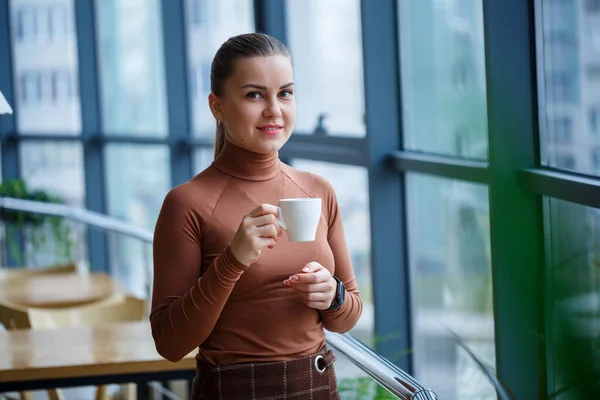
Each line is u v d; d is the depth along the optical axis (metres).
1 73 8.78
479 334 3.58
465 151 3.64
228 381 1.93
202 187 1.98
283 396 1.95
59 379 2.95
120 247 8.13
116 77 8.04
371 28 4.14
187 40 7.03
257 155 1.99
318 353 1.99
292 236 1.87
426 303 4.08
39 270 5.97
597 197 2.55
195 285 1.87
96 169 8.44
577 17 2.78
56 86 8.62
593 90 2.71
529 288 3.05
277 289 1.94
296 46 5.19
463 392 3.75
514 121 3.03
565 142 2.90
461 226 3.70
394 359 4.20
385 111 4.17
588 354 2.83
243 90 1.94
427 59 3.92
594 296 2.78
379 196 4.19
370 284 4.50
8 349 3.17
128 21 7.66
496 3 2.99
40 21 8.65
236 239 1.82
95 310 4.52
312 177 2.10
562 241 2.95
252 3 5.71
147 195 7.61
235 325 1.94
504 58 3.01
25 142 8.84
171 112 7.04
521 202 3.03
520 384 3.08
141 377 3.01
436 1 3.79
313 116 5.00
